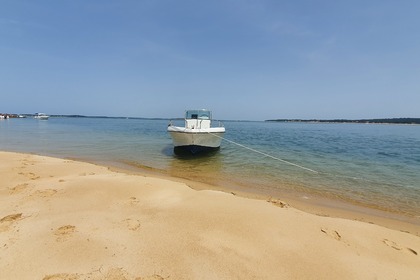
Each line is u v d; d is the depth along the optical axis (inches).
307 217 204.5
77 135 1198.3
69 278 119.0
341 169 482.6
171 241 154.6
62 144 814.5
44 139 974.4
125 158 571.2
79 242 149.6
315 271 134.4
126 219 184.1
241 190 333.7
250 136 1332.4
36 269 124.9
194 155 625.3
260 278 126.0
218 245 152.4
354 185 372.8
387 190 349.7
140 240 154.6
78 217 185.0
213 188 336.8
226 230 170.9
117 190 248.8
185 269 129.3
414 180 404.2
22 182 276.1
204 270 129.3
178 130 601.6
